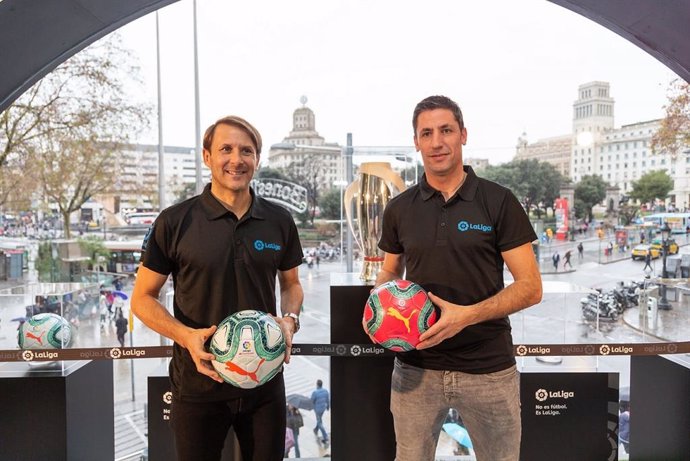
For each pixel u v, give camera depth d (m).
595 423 2.00
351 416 1.98
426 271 1.38
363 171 2.04
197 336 1.14
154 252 1.27
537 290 1.31
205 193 1.29
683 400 2.04
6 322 2.06
